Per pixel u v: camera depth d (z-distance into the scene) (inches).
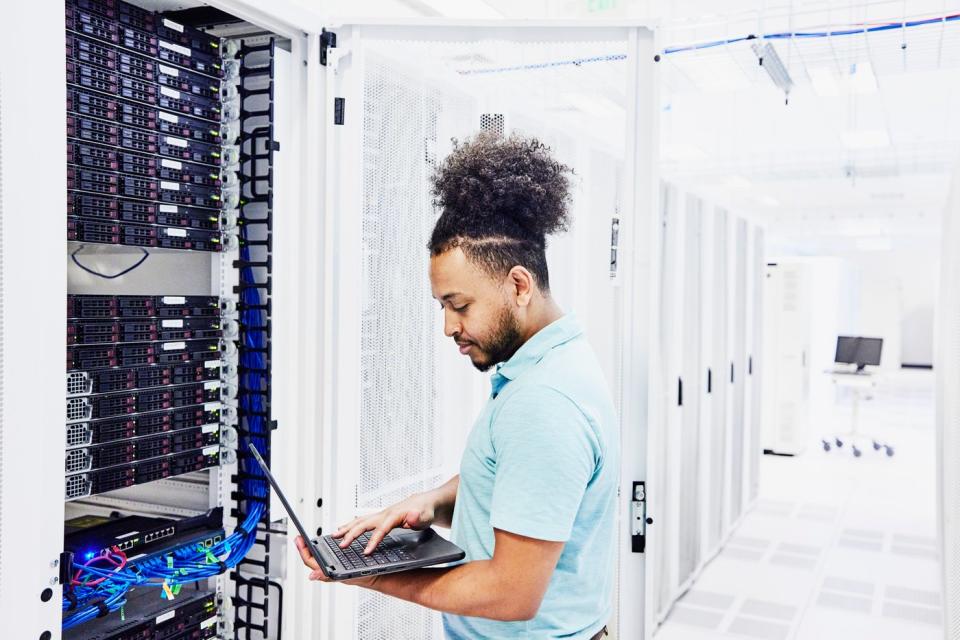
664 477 124.3
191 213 70.8
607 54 81.7
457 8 120.0
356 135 69.8
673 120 229.0
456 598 35.0
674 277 124.0
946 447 85.0
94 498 82.3
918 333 674.8
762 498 207.5
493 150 37.9
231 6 62.1
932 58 120.9
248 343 74.7
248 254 75.5
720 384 158.1
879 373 299.9
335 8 104.0
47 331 45.9
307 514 72.4
